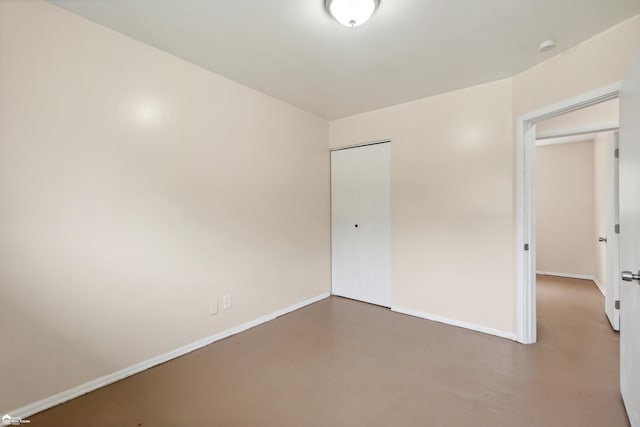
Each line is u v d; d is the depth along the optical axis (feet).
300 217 11.73
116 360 6.84
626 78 5.35
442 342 8.72
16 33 5.47
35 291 5.74
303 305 11.89
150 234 7.36
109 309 6.71
